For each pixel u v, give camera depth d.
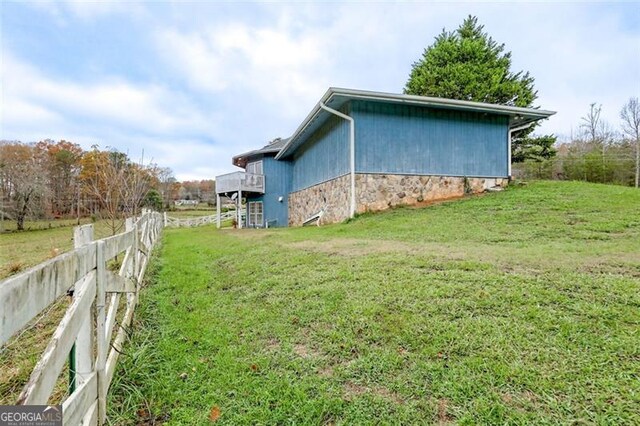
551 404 1.91
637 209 7.64
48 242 13.44
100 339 1.86
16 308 0.96
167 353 2.62
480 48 19.38
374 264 4.47
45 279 1.17
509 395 2.00
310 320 3.08
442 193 11.32
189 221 25.58
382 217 9.23
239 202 17.92
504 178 12.09
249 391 2.14
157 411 1.98
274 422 1.88
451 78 19.11
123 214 10.45
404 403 1.99
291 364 2.43
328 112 11.24
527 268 3.97
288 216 18.44
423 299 3.25
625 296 3.04
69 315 1.44
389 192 10.74
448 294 3.32
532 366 2.22
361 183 10.45
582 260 4.24
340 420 1.88
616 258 4.30
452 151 11.48
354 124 10.41
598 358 2.26
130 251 3.62
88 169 20.08
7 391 2.09
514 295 3.20
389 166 10.77
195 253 7.12
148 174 15.51
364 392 2.10
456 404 1.96
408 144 11.00
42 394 1.12
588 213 7.58
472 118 11.73
